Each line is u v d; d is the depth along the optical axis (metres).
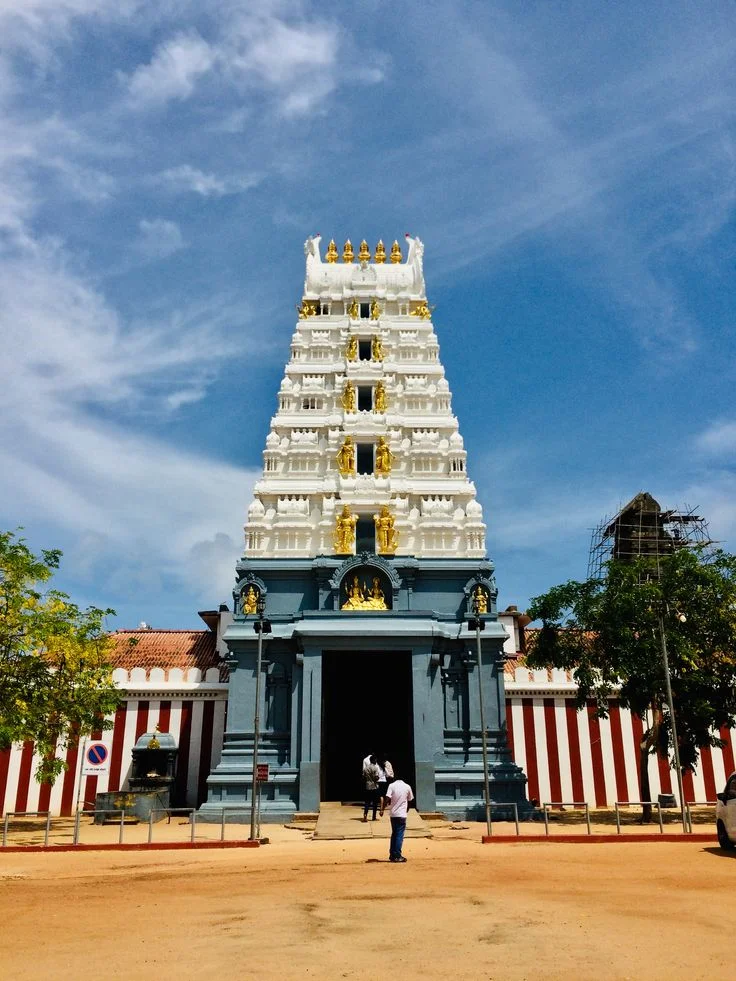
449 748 38.56
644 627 34.84
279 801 36.53
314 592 42.22
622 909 14.46
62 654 35.50
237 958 11.14
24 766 42.88
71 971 10.63
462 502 45.72
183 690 44.62
